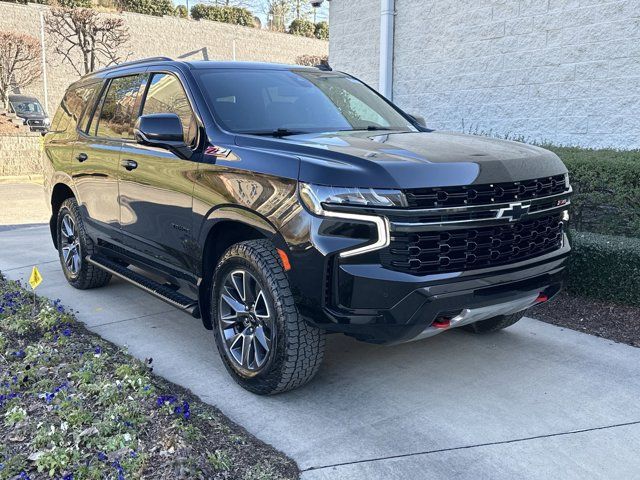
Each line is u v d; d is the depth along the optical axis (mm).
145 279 4809
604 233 5617
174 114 4000
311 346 3426
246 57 39219
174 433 2951
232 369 3785
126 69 5184
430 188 3104
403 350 4355
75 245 5941
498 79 8680
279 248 3326
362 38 10805
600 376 3875
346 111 4594
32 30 31219
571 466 2922
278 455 2996
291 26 46969
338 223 3104
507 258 3436
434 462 2963
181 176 4031
